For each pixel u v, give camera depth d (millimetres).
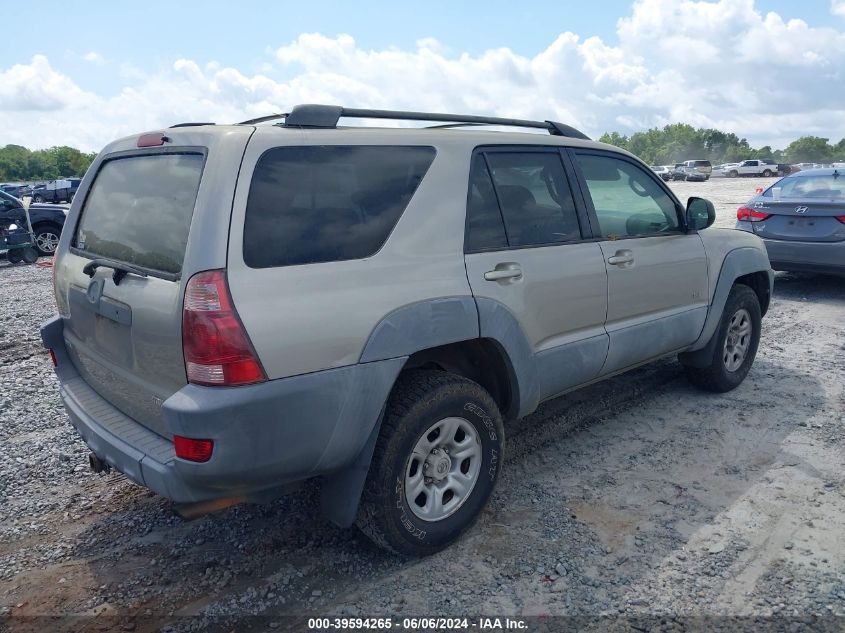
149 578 3123
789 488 3783
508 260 3465
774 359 6098
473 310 3232
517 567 3133
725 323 5031
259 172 2719
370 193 3029
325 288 2770
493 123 3785
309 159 2881
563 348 3781
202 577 3119
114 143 3627
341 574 3121
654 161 183625
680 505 3635
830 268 8367
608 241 4090
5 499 3867
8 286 11258
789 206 8633
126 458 2807
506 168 3623
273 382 2607
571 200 3949
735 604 2848
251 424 2564
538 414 4898
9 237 13906
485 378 3621
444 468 3234
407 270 3049
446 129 3527
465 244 3314
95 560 3275
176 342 2598
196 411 2482
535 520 3518
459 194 3332
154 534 3492
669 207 4672
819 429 4547
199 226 2592
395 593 2971
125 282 2914
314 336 2703
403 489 3035
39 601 2975
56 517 3682
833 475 3918
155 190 2984
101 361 3229
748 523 3445
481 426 3324
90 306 3191
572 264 3793
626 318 4227
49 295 10273
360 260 2914
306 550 3316
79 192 3727
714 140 180250
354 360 2822
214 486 2604
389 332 2916
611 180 4266
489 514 3590
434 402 3070
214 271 2541
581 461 4168
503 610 2846
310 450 2756
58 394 5613
